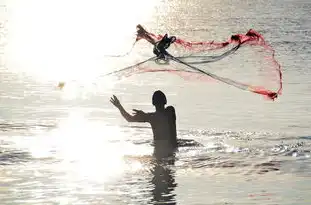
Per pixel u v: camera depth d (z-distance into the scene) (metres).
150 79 31.92
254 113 23.14
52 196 13.28
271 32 58.88
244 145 17.78
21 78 32.28
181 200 13.11
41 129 19.78
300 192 13.63
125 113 17.92
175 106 24.75
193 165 15.77
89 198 13.17
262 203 12.94
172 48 44.56
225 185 14.09
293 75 33.12
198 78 31.94
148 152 16.84
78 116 22.16
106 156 16.42
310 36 54.47
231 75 33.25
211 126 20.66
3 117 21.84
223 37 56.47
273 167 15.55
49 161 15.90
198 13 95.50
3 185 14.02
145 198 13.24
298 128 20.28
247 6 109.12
